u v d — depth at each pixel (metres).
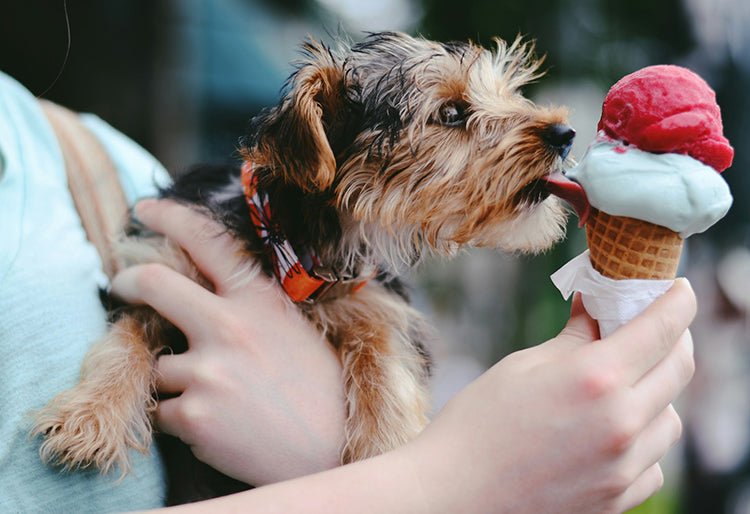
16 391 0.53
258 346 0.56
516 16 1.38
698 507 1.64
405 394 0.62
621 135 0.45
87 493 0.53
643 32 1.49
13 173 0.58
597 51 1.45
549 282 1.70
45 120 0.65
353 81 0.66
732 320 1.66
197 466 0.60
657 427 0.45
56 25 1.69
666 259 0.46
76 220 0.61
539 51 1.36
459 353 2.04
